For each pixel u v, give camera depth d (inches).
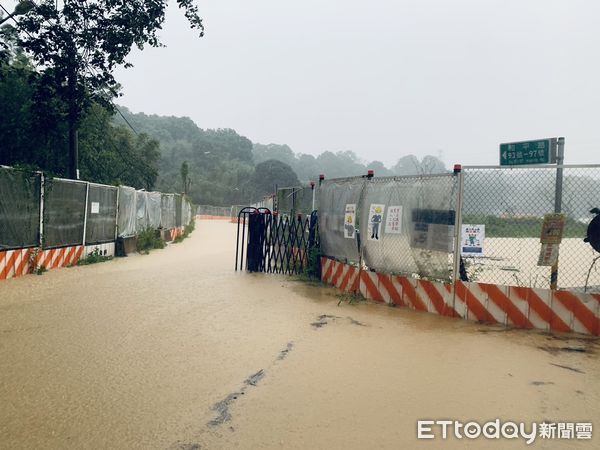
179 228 973.8
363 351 201.5
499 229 260.2
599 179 243.1
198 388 158.2
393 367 181.8
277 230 458.9
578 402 151.7
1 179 355.9
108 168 944.9
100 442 121.6
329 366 182.1
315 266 395.2
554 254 247.6
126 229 599.5
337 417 137.9
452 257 268.8
